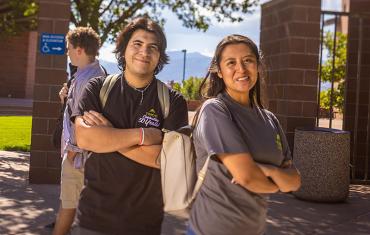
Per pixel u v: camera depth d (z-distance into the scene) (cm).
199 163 272
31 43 3120
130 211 291
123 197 291
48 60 766
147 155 289
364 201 763
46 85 766
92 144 289
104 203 290
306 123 815
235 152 256
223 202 264
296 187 273
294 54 810
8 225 550
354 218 657
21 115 2325
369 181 907
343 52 1290
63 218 440
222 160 261
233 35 284
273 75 869
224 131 260
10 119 1936
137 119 302
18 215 589
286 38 823
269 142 273
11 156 1062
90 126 290
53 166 770
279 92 842
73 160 431
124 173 290
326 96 1088
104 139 287
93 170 295
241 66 275
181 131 282
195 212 273
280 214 657
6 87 3117
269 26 893
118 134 288
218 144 260
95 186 293
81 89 429
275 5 872
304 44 812
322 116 1073
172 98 312
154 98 307
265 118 284
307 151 740
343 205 731
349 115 966
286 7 830
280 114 836
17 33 1552
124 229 290
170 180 279
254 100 293
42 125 766
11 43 3089
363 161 956
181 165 278
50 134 766
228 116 266
